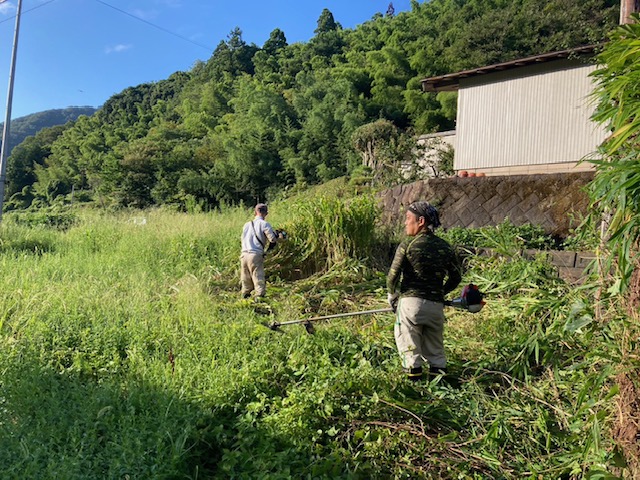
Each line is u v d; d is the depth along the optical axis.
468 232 9.03
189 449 3.10
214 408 3.68
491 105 14.04
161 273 8.46
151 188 39.47
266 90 53.22
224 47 101.19
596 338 3.38
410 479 3.05
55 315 5.59
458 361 4.56
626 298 3.01
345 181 22.97
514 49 39.75
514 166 13.55
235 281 8.48
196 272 8.69
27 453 2.79
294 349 4.76
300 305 6.96
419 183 11.30
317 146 38.94
